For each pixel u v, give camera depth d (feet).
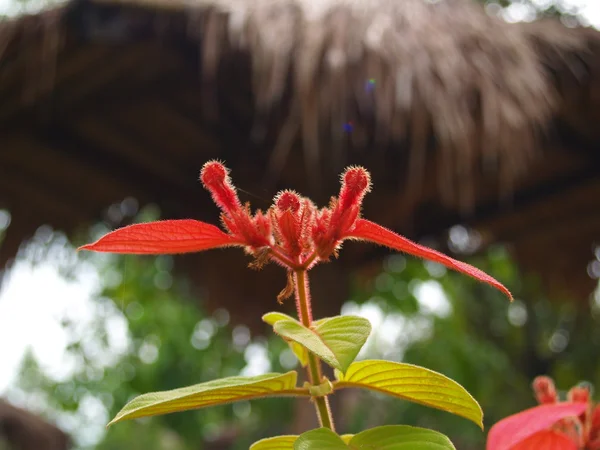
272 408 7.00
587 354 6.48
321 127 2.48
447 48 2.56
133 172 3.65
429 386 0.99
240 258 4.24
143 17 2.59
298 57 2.44
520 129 2.64
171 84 2.95
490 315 6.50
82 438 11.07
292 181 2.99
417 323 6.10
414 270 5.40
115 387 6.65
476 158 2.93
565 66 2.95
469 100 2.56
